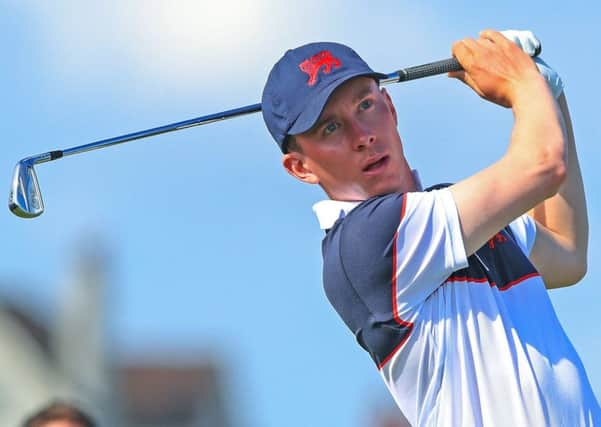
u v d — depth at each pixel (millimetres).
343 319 16688
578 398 15977
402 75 17078
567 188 18281
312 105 16703
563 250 18078
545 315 16344
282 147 17188
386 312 16156
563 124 16281
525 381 15797
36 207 18641
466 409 15805
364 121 16750
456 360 15953
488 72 16656
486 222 15938
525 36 17375
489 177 15984
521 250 16719
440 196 16047
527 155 15977
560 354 16156
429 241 15969
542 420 15695
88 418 19953
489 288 16141
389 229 16047
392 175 16812
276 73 17141
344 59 16922
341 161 16781
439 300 16141
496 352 15891
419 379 16203
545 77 17297
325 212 16812
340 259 16344
